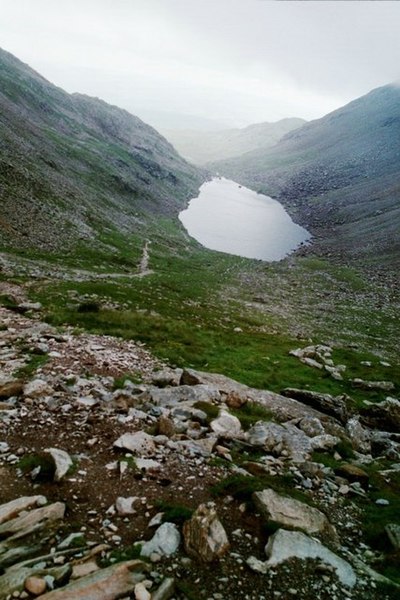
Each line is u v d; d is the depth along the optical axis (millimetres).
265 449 15727
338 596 8156
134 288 70500
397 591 8578
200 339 39938
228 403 21578
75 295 46875
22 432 12836
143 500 10297
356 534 11125
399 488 15406
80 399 15891
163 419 14828
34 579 7316
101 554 8297
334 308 97312
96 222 135000
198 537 8789
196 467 12398
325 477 14516
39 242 90375
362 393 34750
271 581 8234
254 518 10250
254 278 127750
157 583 7707
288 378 34219
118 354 25141
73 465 11180
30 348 21859
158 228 183125
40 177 132625
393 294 114875
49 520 9039
